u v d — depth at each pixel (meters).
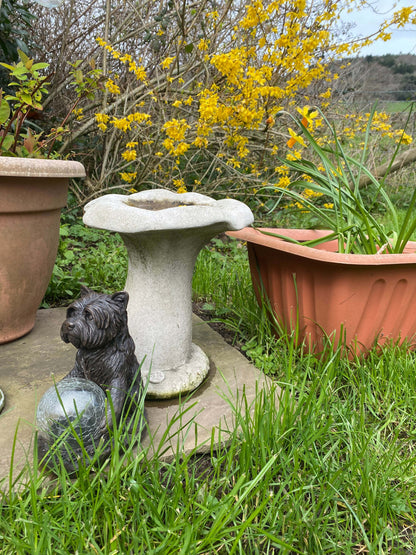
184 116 4.75
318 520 1.38
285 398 1.75
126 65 4.66
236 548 1.31
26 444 1.66
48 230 2.40
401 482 1.58
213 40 3.95
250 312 2.80
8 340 2.43
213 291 3.33
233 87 3.81
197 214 1.77
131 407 1.74
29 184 2.18
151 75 4.75
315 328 2.34
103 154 4.98
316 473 1.56
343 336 2.26
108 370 1.62
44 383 2.08
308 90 5.88
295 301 2.38
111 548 1.23
